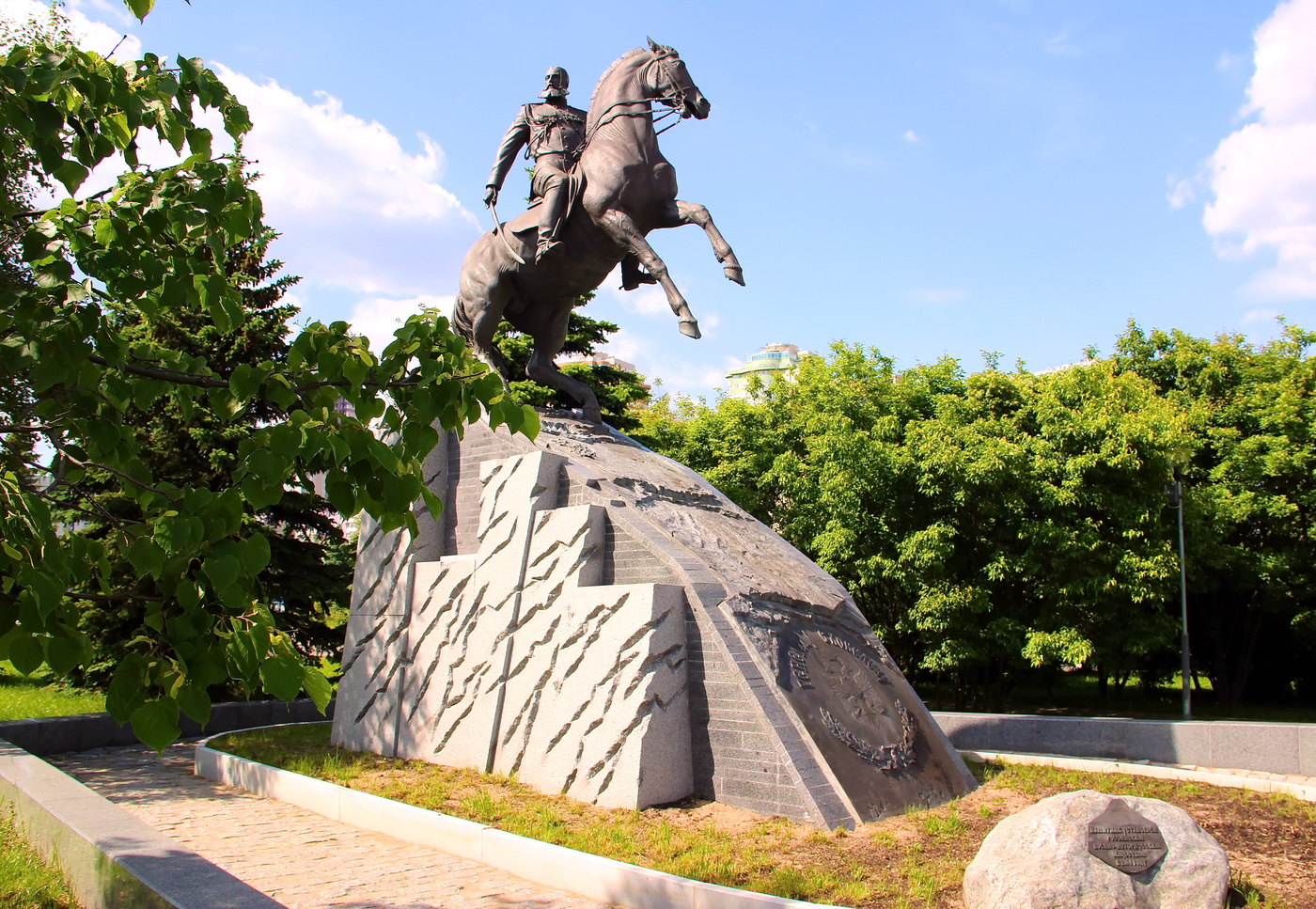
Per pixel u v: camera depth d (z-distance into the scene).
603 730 8.02
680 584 8.38
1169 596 17.31
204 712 3.25
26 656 3.16
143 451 15.34
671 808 7.62
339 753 10.43
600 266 11.31
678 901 5.55
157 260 3.52
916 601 19.27
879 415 19.88
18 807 6.44
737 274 10.34
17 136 3.73
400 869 6.59
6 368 3.32
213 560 3.16
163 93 3.81
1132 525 16.53
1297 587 20.42
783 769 7.44
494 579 9.62
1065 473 16.72
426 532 10.89
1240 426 21.34
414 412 3.81
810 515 18.62
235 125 4.05
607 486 9.70
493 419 3.75
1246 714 21.66
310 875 6.42
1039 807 5.79
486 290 11.75
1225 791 8.95
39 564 3.16
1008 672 23.70
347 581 17.30
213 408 3.85
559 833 6.97
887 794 7.73
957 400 18.50
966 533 17.92
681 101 10.81
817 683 8.30
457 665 9.78
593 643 8.37
